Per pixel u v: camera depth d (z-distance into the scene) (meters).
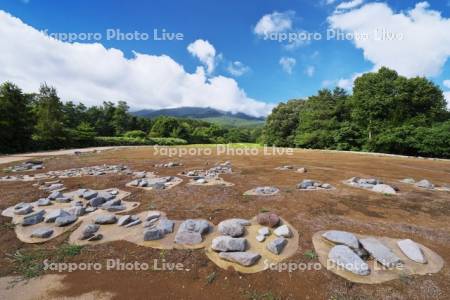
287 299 1.96
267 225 3.18
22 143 16.05
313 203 4.16
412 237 2.95
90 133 23.38
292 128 28.77
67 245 2.77
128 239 2.90
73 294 2.04
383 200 4.36
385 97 19.59
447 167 9.39
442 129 15.45
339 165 9.47
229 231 2.94
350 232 3.05
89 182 5.76
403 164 10.17
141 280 2.21
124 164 9.13
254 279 2.20
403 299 1.93
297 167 8.59
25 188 5.15
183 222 3.26
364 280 2.15
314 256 2.51
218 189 5.11
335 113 24.84
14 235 3.01
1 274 2.28
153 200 4.38
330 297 1.97
